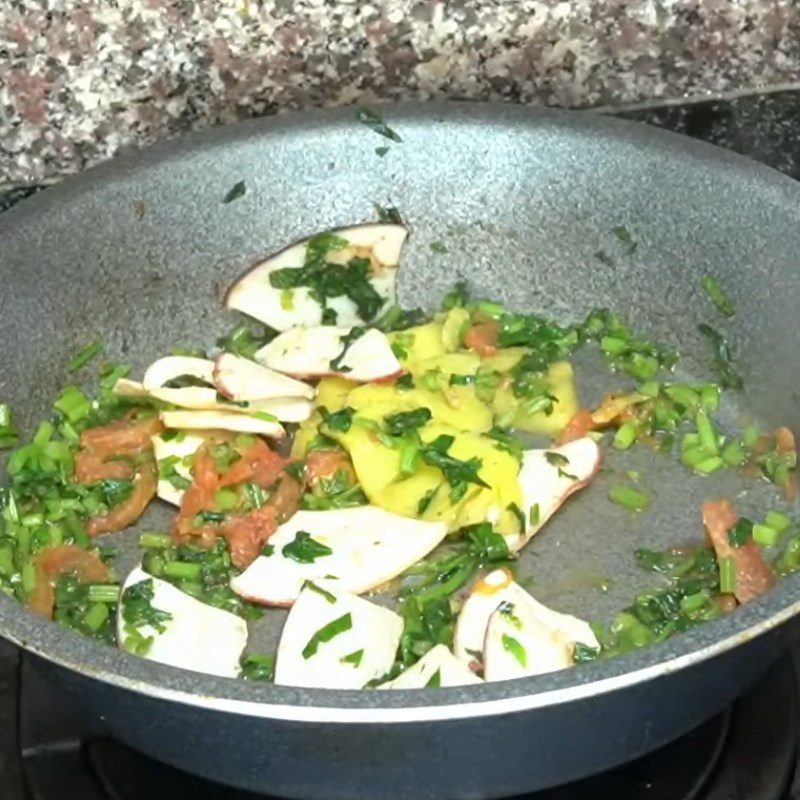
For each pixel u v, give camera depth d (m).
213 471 0.61
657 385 0.65
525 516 0.59
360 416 0.62
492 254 0.68
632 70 0.69
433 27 0.66
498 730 0.44
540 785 0.48
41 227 0.62
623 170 0.64
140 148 0.67
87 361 0.65
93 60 0.64
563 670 0.44
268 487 0.61
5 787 0.53
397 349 0.65
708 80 0.69
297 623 0.55
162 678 0.44
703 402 0.65
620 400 0.64
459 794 0.47
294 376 0.64
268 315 0.66
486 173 0.66
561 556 0.59
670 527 0.60
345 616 0.55
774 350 0.63
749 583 0.57
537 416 0.63
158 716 0.45
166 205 0.64
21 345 0.62
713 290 0.64
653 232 0.65
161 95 0.66
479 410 0.63
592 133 0.64
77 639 0.46
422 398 0.63
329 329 0.65
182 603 0.57
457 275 0.68
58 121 0.65
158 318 0.66
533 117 0.65
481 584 0.56
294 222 0.67
